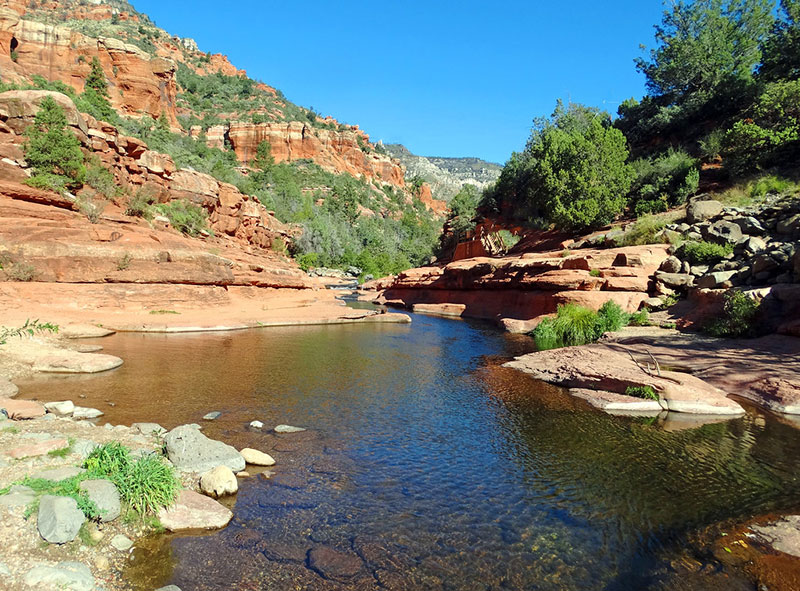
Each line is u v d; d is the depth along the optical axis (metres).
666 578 4.83
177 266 26.48
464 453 8.35
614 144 39.12
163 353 15.83
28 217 24.58
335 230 108.44
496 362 17.09
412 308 43.16
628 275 24.53
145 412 9.55
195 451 6.99
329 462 7.66
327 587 4.56
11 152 28.33
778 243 19.94
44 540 4.45
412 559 5.12
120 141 37.56
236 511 5.93
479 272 37.03
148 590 4.33
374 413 10.49
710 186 35.03
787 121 32.56
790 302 16.19
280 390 11.99
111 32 141.38
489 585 4.72
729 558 5.16
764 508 6.38
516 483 7.17
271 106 191.12
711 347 15.83
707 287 20.73
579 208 37.38
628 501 6.62
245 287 33.28
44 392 10.49
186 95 173.88
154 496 5.51
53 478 5.30
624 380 12.04
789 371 12.39
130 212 33.50
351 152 196.88
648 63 53.28
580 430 9.71
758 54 44.69
